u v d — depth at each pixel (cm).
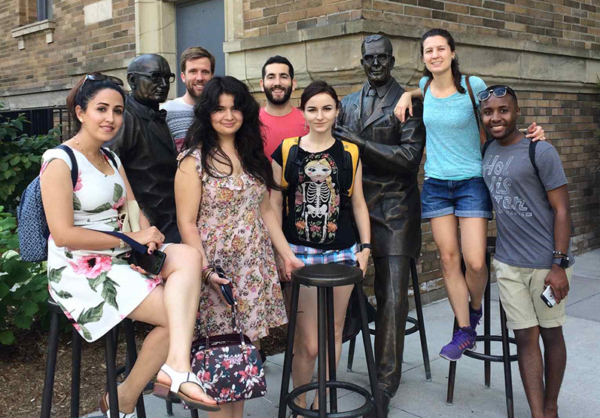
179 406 345
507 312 299
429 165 333
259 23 509
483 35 524
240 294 266
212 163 263
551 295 279
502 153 296
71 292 236
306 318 301
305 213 298
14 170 534
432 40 310
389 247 343
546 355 299
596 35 677
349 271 268
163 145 325
